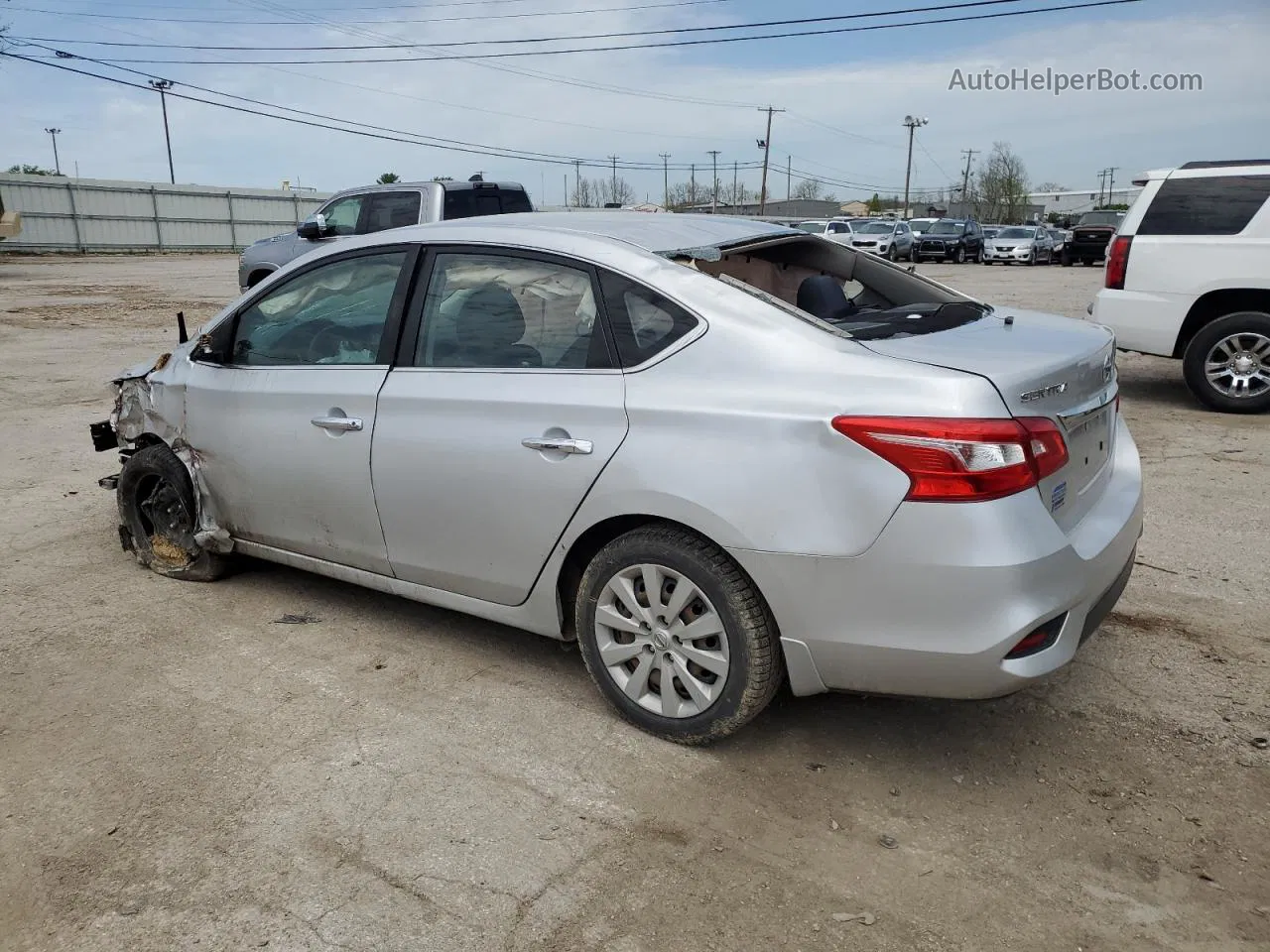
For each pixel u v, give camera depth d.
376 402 3.70
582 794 3.01
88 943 2.45
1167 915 2.48
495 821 2.88
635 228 3.66
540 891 2.60
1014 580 2.64
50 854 2.77
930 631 2.71
